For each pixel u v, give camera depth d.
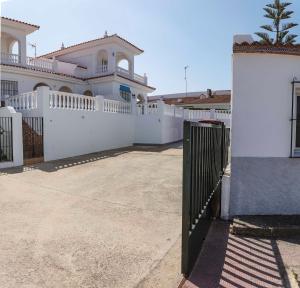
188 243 3.68
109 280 3.56
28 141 12.63
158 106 18.66
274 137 5.85
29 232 5.02
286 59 5.71
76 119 14.55
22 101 14.51
